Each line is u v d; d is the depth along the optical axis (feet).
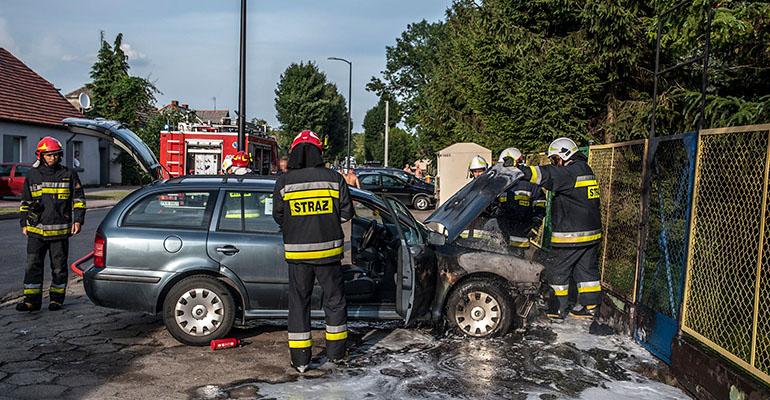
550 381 15.81
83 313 22.25
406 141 221.25
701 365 14.85
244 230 18.78
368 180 82.07
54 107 101.55
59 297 22.67
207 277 18.44
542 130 37.86
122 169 122.52
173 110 114.73
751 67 26.40
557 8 36.47
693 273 15.92
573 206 20.30
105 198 81.20
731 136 14.80
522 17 39.17
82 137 107.65
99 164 114.93
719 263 14.84
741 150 14.43
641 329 18.84
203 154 56.65
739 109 22.53
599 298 20.54
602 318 22.20
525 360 17.44
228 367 16.66
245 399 14.40
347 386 15.30
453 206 20.54
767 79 27.25
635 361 17.52
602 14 33.04
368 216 21.63
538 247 28.99
